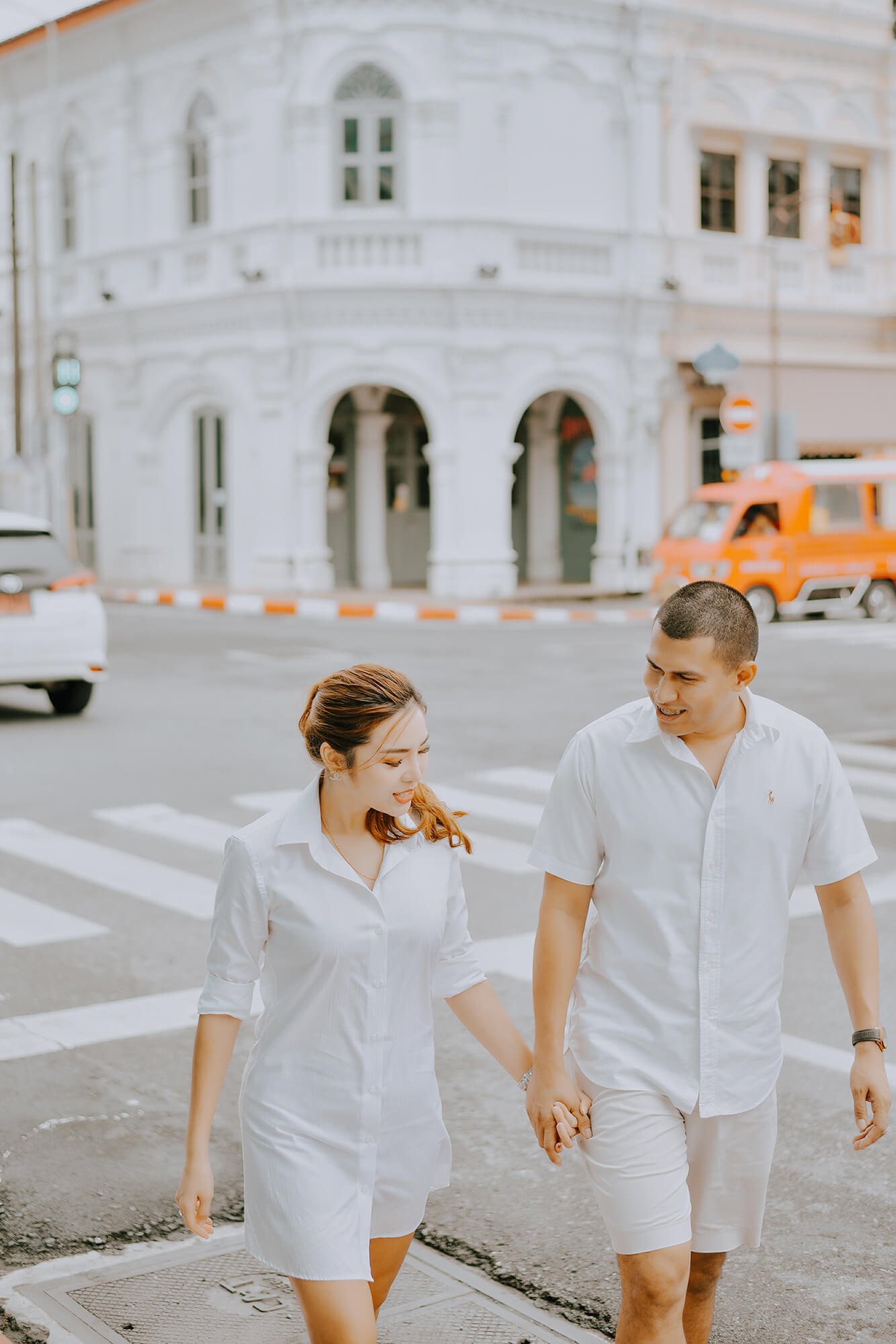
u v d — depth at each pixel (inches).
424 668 645.9
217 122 1020.5
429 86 956.0
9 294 1240.2
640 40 1016.2
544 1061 116.3
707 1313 123.9
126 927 281.1
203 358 1043.9
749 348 1087.6
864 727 505.7
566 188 1002.7
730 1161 118.6
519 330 986.1
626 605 935.0
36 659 509.7
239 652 706.8
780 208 1106.1
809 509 884.6
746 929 116.2
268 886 112.0
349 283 960.3
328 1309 107.8
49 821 370.9
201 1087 112.2
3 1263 157.1
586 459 1091.9
